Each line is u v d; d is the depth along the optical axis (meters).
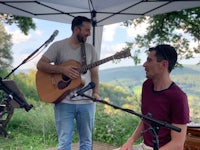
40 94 3.16
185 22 5.41
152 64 2.18
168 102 2.13
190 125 3.09
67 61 3.14
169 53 2.17
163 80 2.18
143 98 2.31
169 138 2.17
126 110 1.89
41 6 3.75
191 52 5.38
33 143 5.23
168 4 3.50
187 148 2.98
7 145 5.09
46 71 3.16
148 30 5.68
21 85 6.26
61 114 3.11
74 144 5.01
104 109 5.78
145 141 2.36
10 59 6.35
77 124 3.20
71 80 3.10
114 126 5.47
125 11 3.82
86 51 3.19
